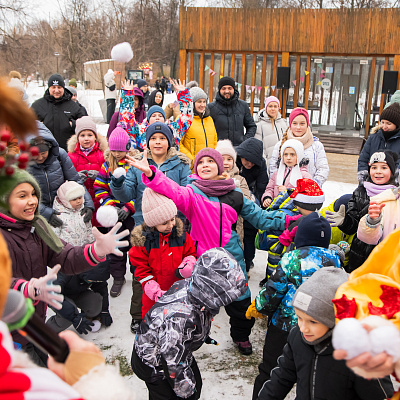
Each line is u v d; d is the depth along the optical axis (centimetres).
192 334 236
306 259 263
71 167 438
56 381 78
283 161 456
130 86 530
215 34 1188
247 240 493
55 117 638
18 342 229
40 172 403
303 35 1167
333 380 192
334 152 1306
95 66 2256
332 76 1314
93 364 90
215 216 335
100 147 518
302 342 204
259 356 354
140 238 310
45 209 368
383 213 324
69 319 343
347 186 931
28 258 233
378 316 110
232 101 636
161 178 309
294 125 507
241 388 314
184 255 318
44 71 2511
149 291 304
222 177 357
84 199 417
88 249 234
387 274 130
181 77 1222
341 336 95
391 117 538
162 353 232
